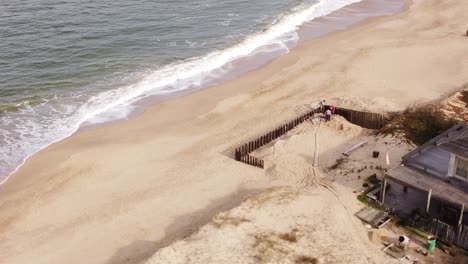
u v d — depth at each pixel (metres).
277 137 46.59
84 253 33.66
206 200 38.47
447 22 75.94
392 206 35.38
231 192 39.28
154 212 37.38
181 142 46.75
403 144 43.34
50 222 36.72
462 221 33.12
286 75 59.88
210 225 33.62
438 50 65.06
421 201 35.59
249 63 64.00
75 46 66.81
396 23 77.00
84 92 56.19
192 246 31.64
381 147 43.34
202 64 63.38
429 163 35.12
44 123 50.16
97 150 45.66
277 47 68.94
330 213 35.19
